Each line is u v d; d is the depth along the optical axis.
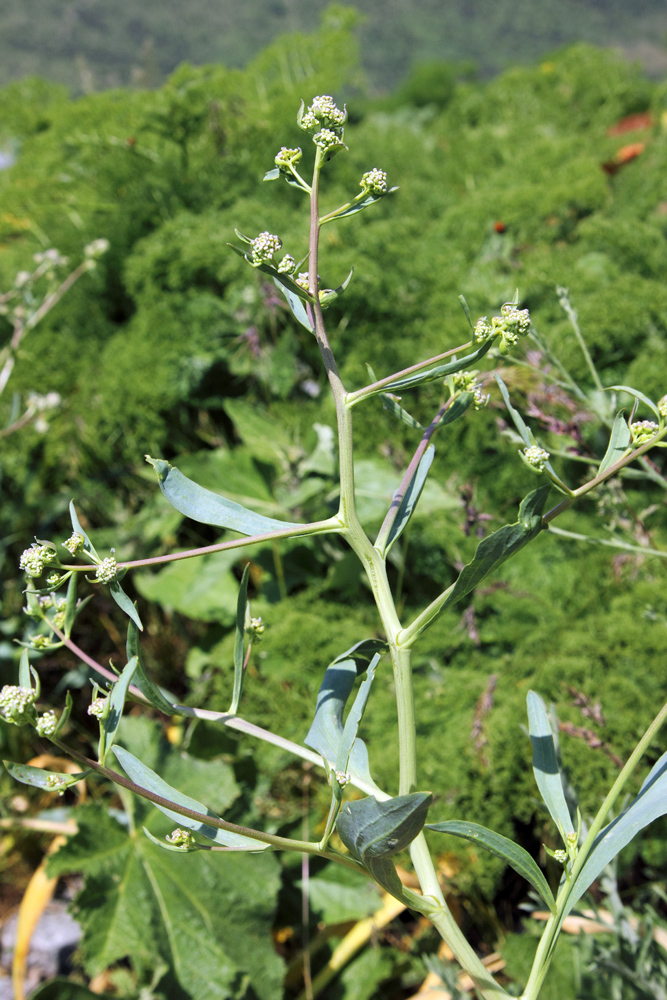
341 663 0.41
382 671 0.65
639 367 0.75
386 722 0.63
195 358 0.89
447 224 0.99
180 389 0.89
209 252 0.89
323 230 0.93
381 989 0.61
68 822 0.69
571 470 0.74
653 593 0.65
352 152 1.16
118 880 0.57
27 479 0.89
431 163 1.28
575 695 0.55
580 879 0.37
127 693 0.39
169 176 1.07
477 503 0.70
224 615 0.76
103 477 0.92
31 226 1.14
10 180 1.14
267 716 0.65
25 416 0.84
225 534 0.77
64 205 1.09
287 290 0.40
